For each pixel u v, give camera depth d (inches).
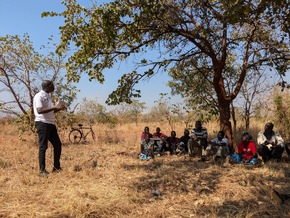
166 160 351.3
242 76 384.2
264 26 359.9
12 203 201.9
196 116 537.3
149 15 320.5
